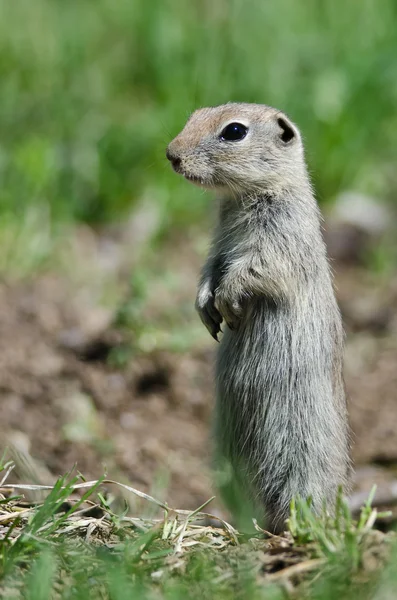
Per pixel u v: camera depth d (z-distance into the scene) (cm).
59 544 757
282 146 989
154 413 1315
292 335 943
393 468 1237
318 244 972
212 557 749
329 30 2097
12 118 1880
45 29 2080
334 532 745
